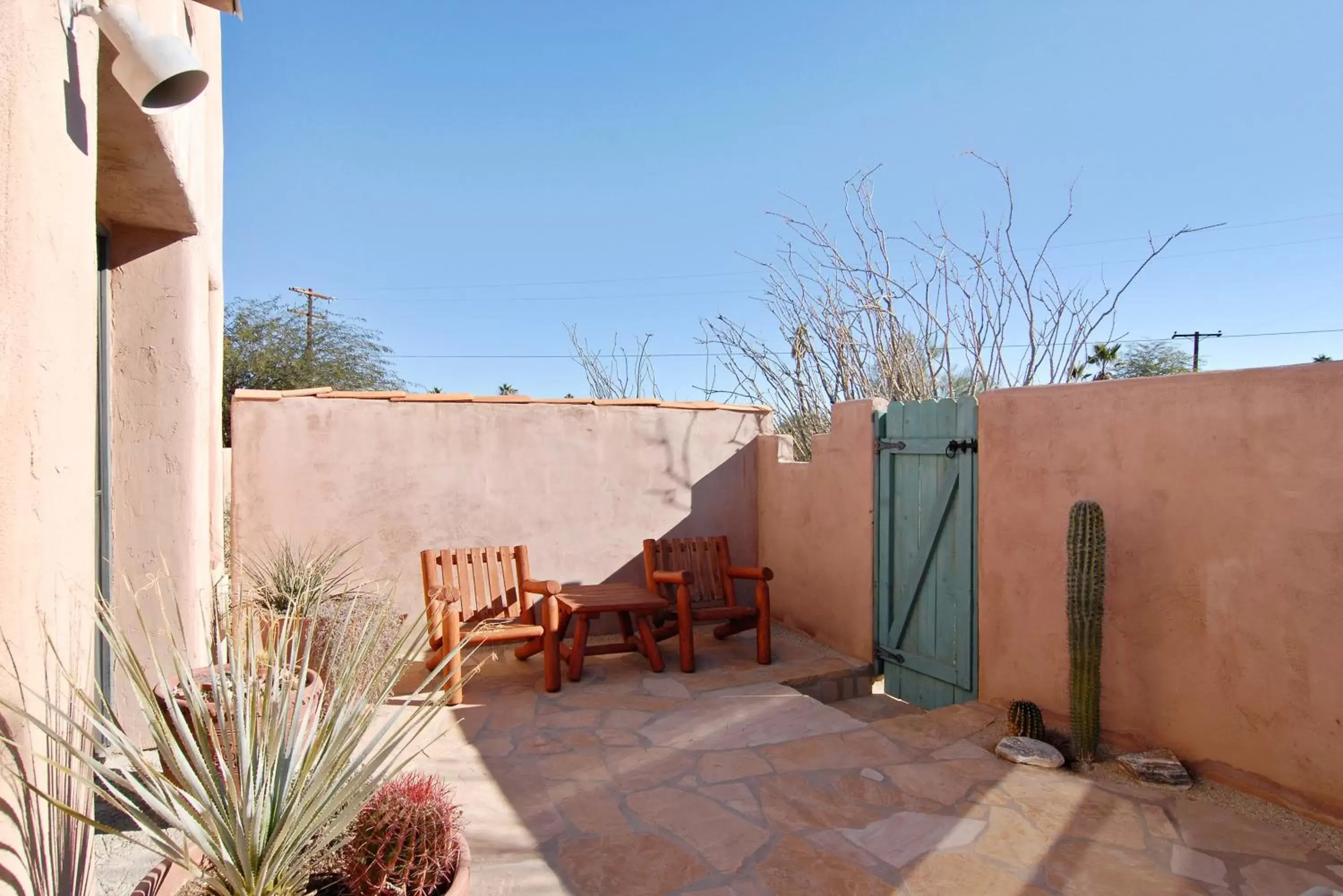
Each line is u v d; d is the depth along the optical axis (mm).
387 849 1909
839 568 5672
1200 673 3398
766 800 3227
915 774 3479
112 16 1778
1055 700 4023
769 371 8258
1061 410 4008
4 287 1292
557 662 4664
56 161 1521
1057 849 2830
